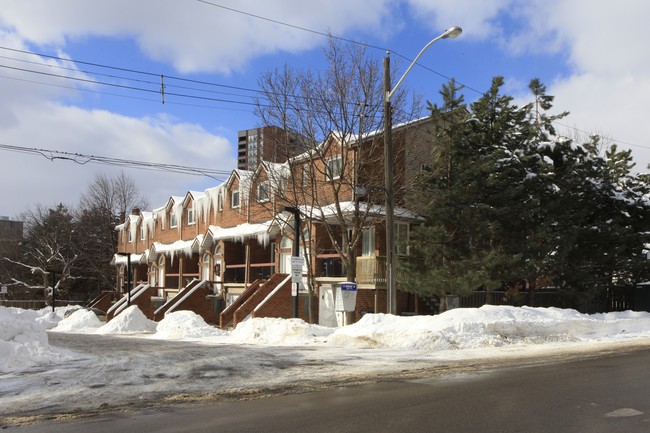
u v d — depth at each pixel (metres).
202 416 6.60
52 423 6.36
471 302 23.12
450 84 20.34
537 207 20.81
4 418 6.68
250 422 6.21
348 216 22.91
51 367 11.25
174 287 41.03
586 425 5.78
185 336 21.52
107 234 59.22
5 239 61.91
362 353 13.17
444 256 20.17
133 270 48.81
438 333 14.43
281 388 8.50
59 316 40.97
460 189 19.88
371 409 6.75
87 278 57.38
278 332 17.83
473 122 20.67
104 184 60.00
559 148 22.53
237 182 33.16
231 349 14.57
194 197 39.41
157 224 45.12
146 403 7.51
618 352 12.87
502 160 20.73
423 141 24.42
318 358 12.20
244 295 26.92
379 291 24.03
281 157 21.50
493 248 20.00
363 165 21.34
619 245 23.75
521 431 5.58
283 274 26.45
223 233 33.00
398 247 23.06
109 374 10.09
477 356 12.34
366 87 20.11
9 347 11.93
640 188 25.48
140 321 27.84
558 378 8.94
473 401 7.12
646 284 27.64
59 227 57.16
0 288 56.25
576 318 17.59
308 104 20.44
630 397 7.27
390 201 17.72
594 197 24.05
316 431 5.73
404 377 9.38
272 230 26.89
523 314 16.80
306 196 22.97
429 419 6.16
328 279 24.62
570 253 23.17
